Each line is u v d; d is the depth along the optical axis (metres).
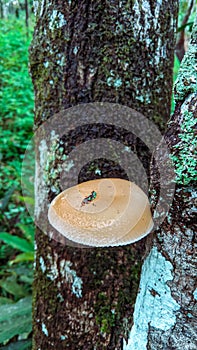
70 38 0.35
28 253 0.79
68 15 0.34
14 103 1.54
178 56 0.70
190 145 0.22
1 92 1.58
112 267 0.37
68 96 0.36
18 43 1.86
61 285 0.38
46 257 0.39
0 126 1.47
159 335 0.27
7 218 1.11
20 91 1.61
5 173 1.30
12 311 0.56
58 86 0.36
